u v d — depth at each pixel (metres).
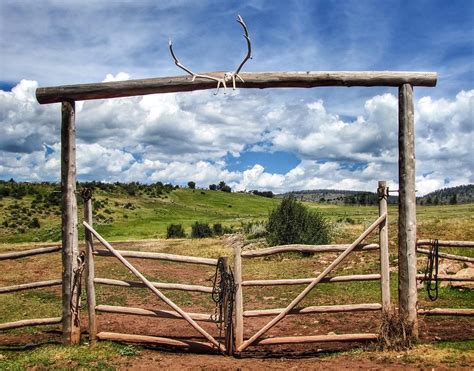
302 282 7.79
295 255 20.31
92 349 7.77
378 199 7.99
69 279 8.10
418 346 7.51
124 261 8.03
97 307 8.20
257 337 7.72
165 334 9.16
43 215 77.50
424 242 8.02
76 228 8.23
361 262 17.00
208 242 29.30
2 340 8.72
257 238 29.16
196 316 7.96
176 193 130.12
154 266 18.58
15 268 18.61
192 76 7.86
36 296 12.94
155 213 95.31
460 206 113.75
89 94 8.02
